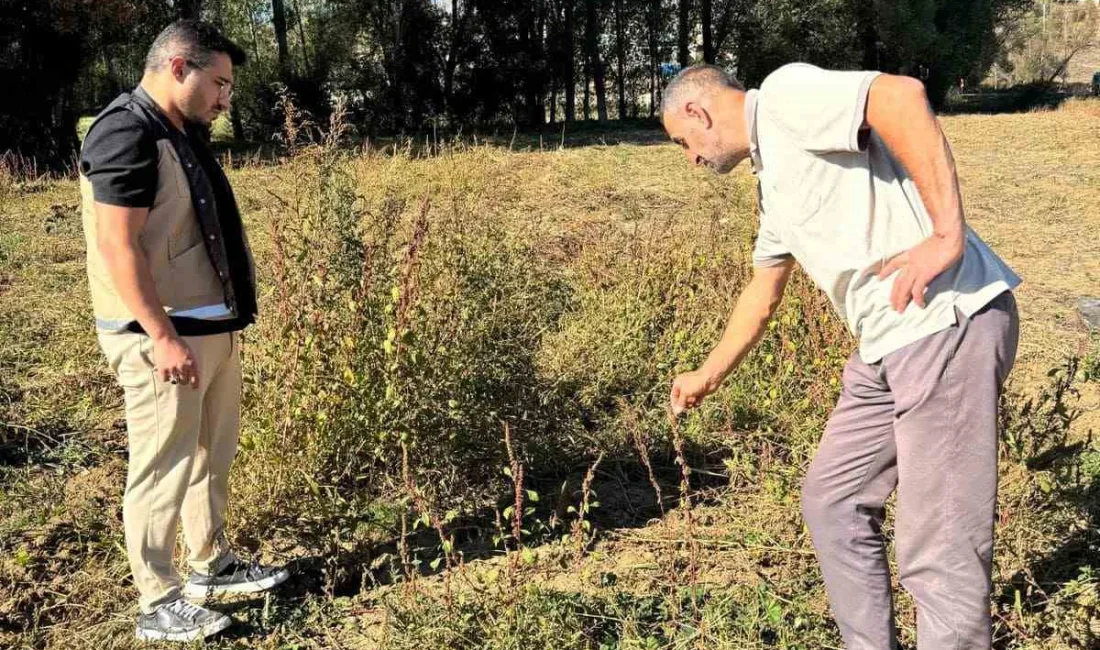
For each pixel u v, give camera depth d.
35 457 4.44
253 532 3.70
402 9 28.27
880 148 2.35
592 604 3.18
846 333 4.24
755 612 3.08
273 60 28.73
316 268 4.03
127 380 2.91
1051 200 10.59
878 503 2.66
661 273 5.78
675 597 3.16
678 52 33.81
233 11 30.61
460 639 2.97
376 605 3.31
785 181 2.40
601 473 4.29
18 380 5.33
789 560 3.47
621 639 3.01
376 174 10.80
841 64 31.48
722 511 3.88
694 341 5.06
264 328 4.21
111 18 19.09
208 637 3.12
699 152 2.58
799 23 31.05
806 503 2.70
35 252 8.34
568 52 30.02
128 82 29.36
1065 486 3.44
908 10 30.38
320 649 3.09
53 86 18.89
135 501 2.99
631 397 4.94
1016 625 2.96
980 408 2.33
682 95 2.52
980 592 2.41
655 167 13.11
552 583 3.39
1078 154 14.77
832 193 2.37
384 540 3.70
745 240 6.16
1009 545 3.27
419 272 4.50
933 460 2.37
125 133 2.70
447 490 3.96
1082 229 9.12
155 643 3.06
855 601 2.64
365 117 28.25
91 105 27.11
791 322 4.57
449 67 28.73
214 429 3.21
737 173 11.49
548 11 30.16
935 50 32.09
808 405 4.29
